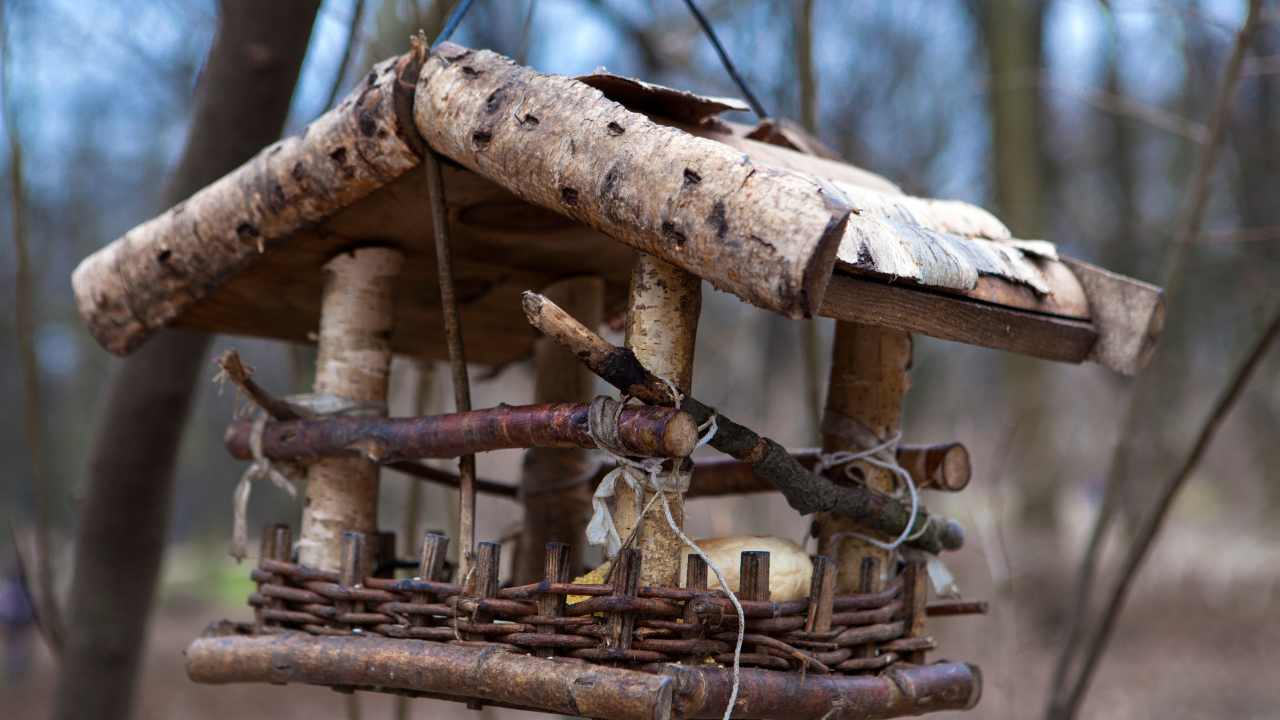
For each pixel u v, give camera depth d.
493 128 1.04
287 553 1.27
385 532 1.35
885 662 1.17
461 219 1.27
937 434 5.56
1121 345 1.27
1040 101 5.99
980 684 1.28
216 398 8.45
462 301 1.62
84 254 6.44
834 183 1.15
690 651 0.99
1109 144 6.79
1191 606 6.23
